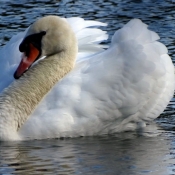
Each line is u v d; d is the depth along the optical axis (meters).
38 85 16.23
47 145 15.47
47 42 16.36
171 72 17.08
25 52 16.31
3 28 24.39
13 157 14.52
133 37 16.42
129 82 16.23
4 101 16.08
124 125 16.80
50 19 16.38
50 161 14.24
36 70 16.39
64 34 16.41
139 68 16.20
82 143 15.69
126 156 14.62
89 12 26.72
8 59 17.14
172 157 14.57
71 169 13.73
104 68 16.25
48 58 16.53
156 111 17.00
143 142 15.78
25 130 15.92
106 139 16.09
